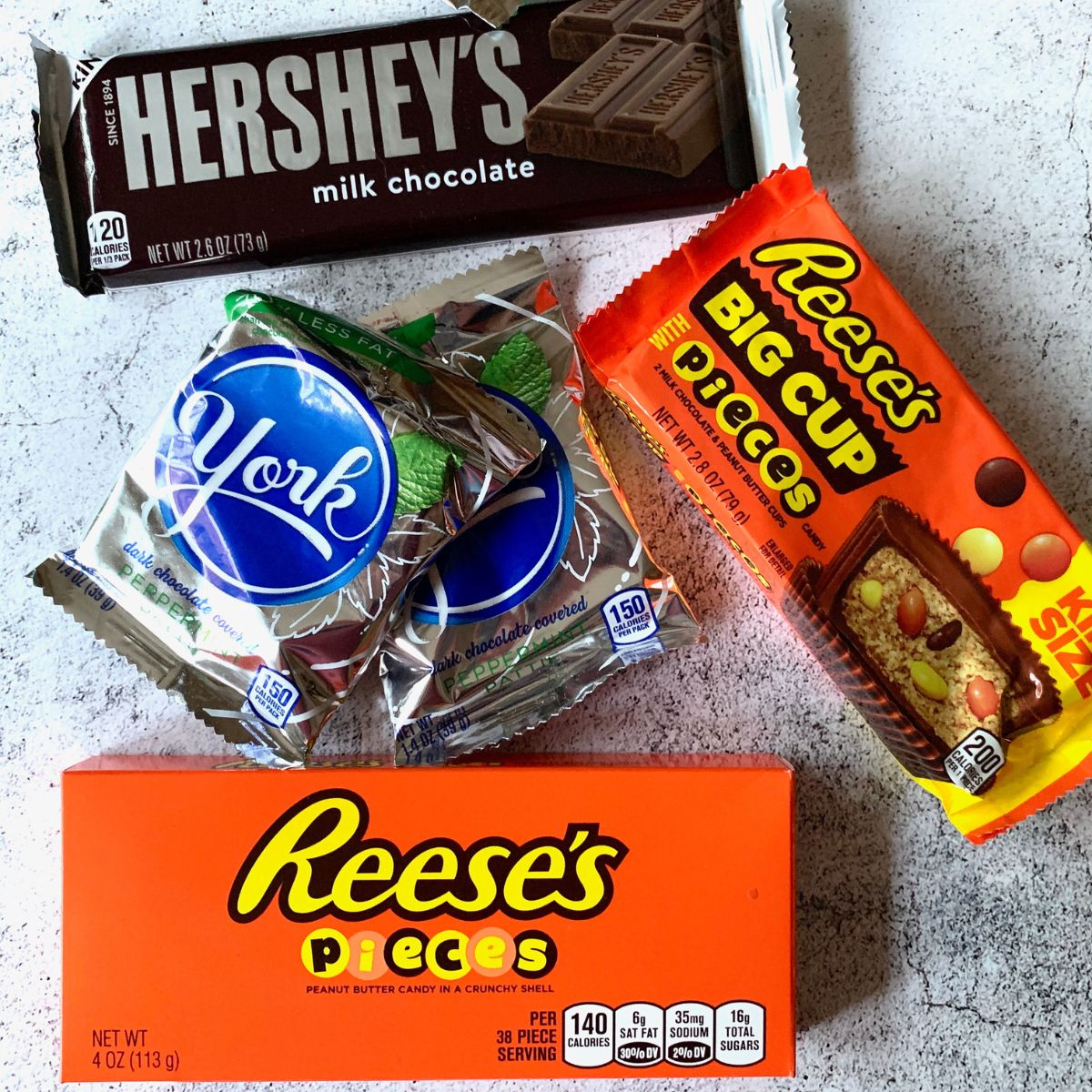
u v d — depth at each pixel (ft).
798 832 2.11
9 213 2.15
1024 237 2.13
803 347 1.86
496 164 1.98
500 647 1.95
